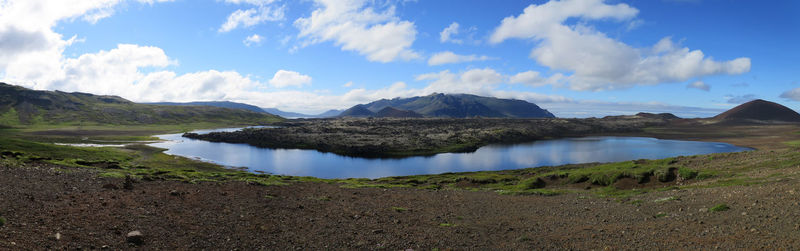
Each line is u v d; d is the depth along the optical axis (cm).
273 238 2033
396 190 4691
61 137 19512
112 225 1911
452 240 2073
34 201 2256
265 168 12194
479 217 2839
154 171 6169
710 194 2917
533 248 1856
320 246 1922
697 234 1811
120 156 10706
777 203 2178
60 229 1705
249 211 2744
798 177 3111
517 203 3538
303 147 19212
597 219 2531
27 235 1529
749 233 1702
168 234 1900
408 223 2569
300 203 3297
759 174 3931
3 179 2942
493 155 16438
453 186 6431
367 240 2059
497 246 1933
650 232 1966
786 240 1509
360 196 4006
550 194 4122
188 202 2862
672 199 2933
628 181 5034
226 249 1773
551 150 17950
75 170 4684
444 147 19212
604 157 14925
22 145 9075
